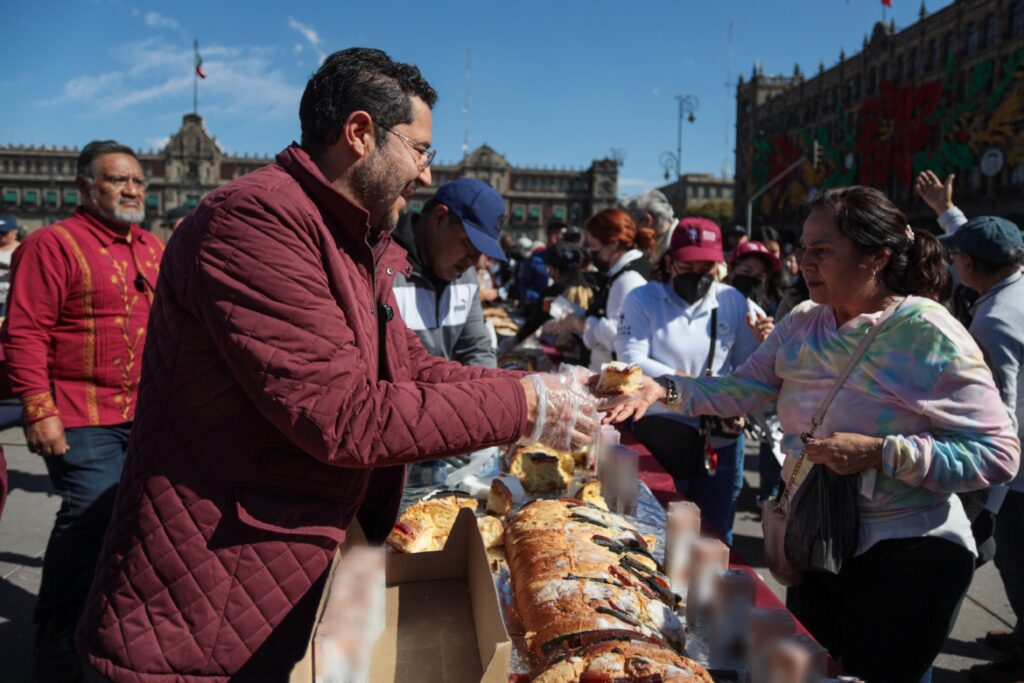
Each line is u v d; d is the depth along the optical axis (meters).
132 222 2.89
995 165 31.78
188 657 1.19
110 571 1.24
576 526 1.74
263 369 1.08
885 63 42.97
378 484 1.57
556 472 2.25
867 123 42.88
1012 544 2.96
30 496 4.94
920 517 1.74
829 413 1.84
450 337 2.86
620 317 3.36
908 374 1.69
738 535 4.77
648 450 3.08
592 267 5.80
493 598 1.14
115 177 2.82
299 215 1.16
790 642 1.23
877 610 1.78
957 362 1.64
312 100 1.26
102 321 2.82
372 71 1.25
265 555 1.21
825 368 1.88
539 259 7.91
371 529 1.59
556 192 82.12
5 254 7.76
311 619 1.24
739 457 3.38
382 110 1.24
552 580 1.46
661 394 2.29
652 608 1.44
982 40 33.53
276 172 1.25
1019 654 3.03
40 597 2.80
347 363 1.13
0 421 3.46
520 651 1.44
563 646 1.27
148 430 1.23
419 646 1.26
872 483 1.75
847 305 1.83
